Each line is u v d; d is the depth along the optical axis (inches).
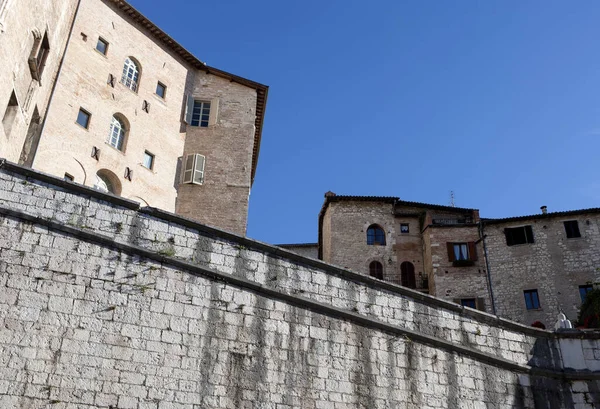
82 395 535.8
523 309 1619.1
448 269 1736.0
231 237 668.7
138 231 629.9
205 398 579.2
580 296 1596.9
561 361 768.3
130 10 1382.9
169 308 605.6
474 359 725.9
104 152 1243.8
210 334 610.2
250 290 650.8
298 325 654.5
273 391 610.9
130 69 1365.7
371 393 653.3
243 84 1539.1
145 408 552.4
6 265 561.9
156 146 1364.4
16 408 509.4
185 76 1497.3
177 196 1380.4
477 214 1934.1
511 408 713.6
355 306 694.5
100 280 590.6
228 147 1454.2
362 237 1905.8
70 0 1227.2
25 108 1012.5
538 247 1679.4
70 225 602.5
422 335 706.2
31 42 1000.2
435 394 683.4
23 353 531.8
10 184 599.8
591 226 1674.5
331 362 650.2
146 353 575.5
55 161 1135.6
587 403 735.7
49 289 567.2
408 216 1930.4
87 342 558.3
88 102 1238.9
